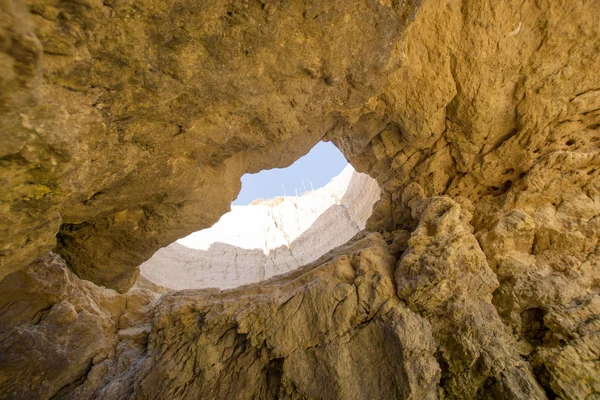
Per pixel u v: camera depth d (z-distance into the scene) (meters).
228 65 3.37
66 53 2.28
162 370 6.34
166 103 3.37
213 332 6.38
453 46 5.15
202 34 2.99
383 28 3.86
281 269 12.27
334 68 4.09
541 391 4.34
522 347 4.86
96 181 3.55
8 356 6.32
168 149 4.00
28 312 6.98
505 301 5.22
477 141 6.00
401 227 7.54
